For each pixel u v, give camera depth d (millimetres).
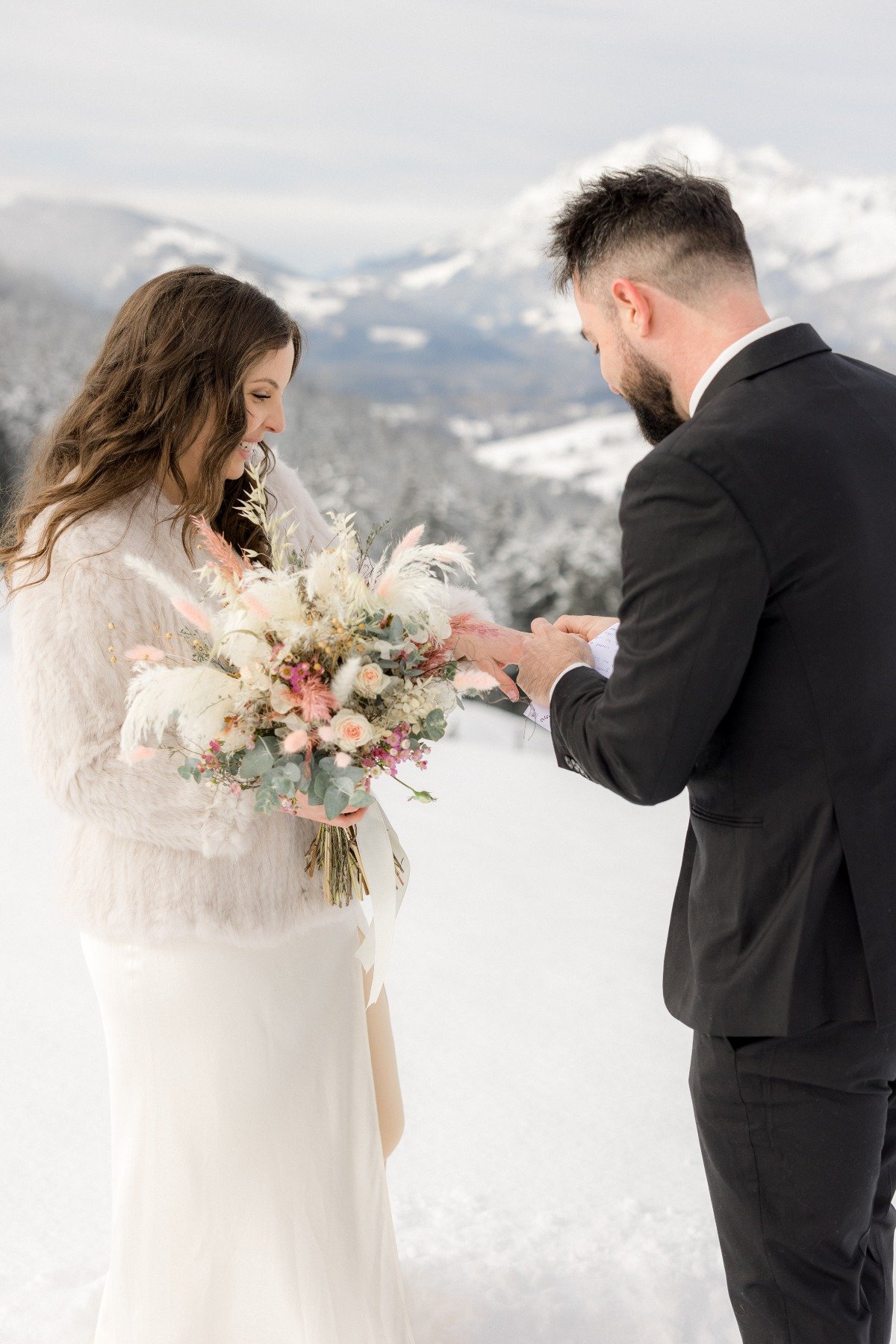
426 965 4141
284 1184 1858
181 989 1797
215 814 1734
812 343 1545
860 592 1429
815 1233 1587
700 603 1414
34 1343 2094
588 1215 2543
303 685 1555
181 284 1827
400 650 1652
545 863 5668
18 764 6652
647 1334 2152
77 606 1697
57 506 1775
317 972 1895
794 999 1497
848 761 1453
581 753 1577
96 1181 2678
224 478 1867
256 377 1833
